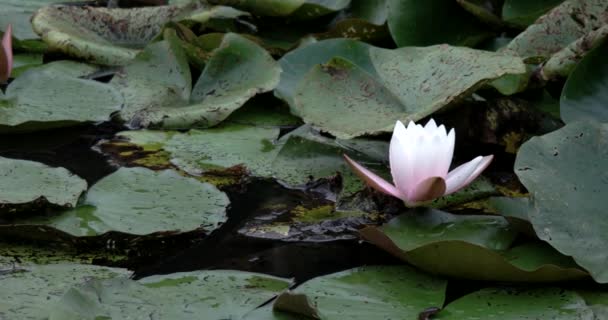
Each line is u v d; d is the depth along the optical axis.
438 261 4.22
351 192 4.41
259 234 4.33
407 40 4.74
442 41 4.75
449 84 4.46
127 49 4.80
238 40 4.66
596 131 4.29
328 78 4.53
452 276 4.23
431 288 4.22
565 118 4.46
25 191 4.34
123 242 4.29
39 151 4.51
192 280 4.23
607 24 4.51
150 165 4.48
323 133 4.55
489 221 4.30
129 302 4.18
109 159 4.49
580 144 4.29
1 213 4.31
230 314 4.18
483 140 4.54
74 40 4.78
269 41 4.88
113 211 4.33
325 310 4.18
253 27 4.92
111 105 4.62
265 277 4.24
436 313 4.18
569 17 4.63
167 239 4.30
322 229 4.34
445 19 4.77
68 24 4.83
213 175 4.46
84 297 4.17
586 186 4.26
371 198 4.38
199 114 4.58
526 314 4.18
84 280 4.23
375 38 4.83
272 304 4.19
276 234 4.33
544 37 4.64
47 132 4.57
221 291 4.21
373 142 4.52
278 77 4.61
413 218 4.30
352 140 4.52
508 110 4.54
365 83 4.52
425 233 4.29
